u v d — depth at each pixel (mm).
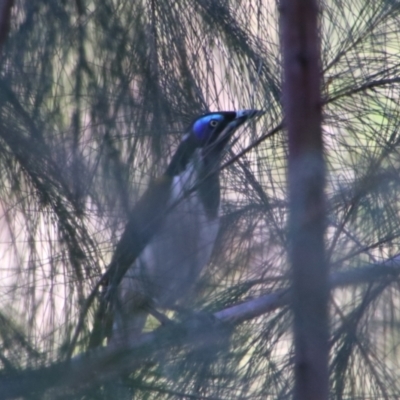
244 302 5445
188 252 5785
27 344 5117
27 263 6062
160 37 6695
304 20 4410
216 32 6719
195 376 5141
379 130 5887
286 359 5246
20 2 6340
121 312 5488
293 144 4426
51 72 6262
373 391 5152
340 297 5285
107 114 6344
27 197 6047
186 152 6527
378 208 5383
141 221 5801
